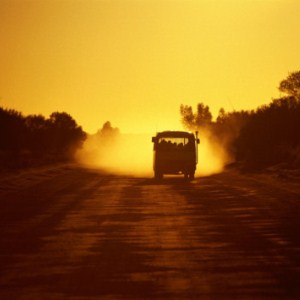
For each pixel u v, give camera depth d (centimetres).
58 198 5894
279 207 4969
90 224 4225
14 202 5569
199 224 4184
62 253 3238
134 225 4169
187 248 3350
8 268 2886
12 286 2547
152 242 3534
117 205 5306
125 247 3394
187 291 2459
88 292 2450
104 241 3575
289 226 4047
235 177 8550
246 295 2398
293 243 3472
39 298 2364
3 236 3762
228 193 6191
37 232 3903
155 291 2462
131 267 2894
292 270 2816
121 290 2480
